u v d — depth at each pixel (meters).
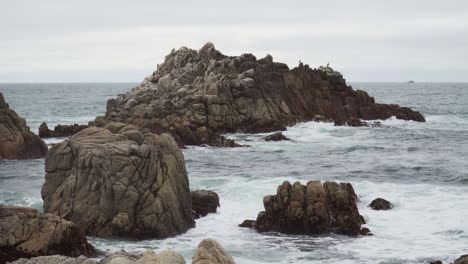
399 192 34.75
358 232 27.27
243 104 72.88
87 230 27.05
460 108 122.69
